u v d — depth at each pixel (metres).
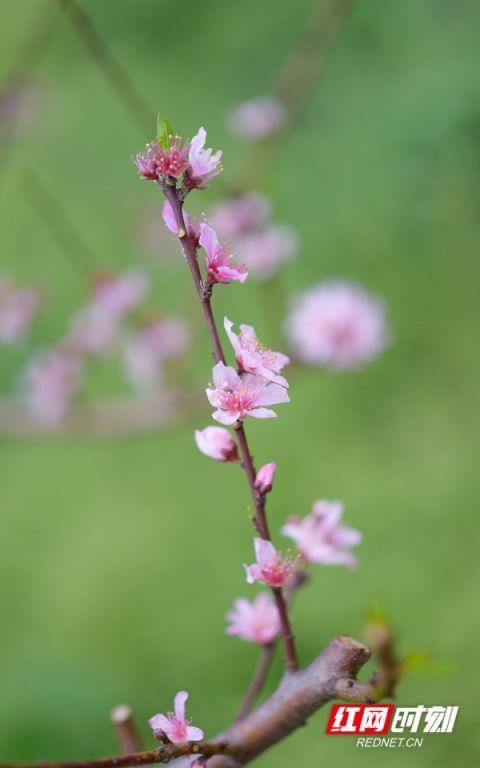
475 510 3.29
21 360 3.00
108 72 1.85
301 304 2.21
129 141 3.62
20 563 3.59
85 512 3.68
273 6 3.32
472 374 3.64
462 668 2.72
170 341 2.32
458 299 3.51
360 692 1.05
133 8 3.53
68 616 3.37
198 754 1.05
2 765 0.99
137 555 3.49
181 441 3.79
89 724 2.31
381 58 2.70
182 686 3.01
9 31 4.55
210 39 3.43
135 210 3.48
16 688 2.35
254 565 1.08
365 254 3.29
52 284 3.93
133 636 3.24
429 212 2.57
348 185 2.59
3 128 2.87
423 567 3.16
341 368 2.15
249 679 2.98
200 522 3.53
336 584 3.15
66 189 3.72
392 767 2.56
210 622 3.22
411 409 3.61
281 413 3.69
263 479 1.08
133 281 2.30
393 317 3.57
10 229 4.09
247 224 2.12
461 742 2.55
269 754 2.65
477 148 2.40
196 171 1.07
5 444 3.77
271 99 2.37
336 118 2.66
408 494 3.37
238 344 1.08
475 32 2.60
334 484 3.46
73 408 2.41
